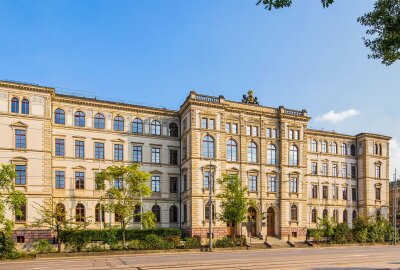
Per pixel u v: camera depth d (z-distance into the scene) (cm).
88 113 6328
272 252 4847
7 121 5506
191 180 6253
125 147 6494
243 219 5788
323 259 3681
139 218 6344
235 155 6762
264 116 7062
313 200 7950
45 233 5444
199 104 6456
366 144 8394
